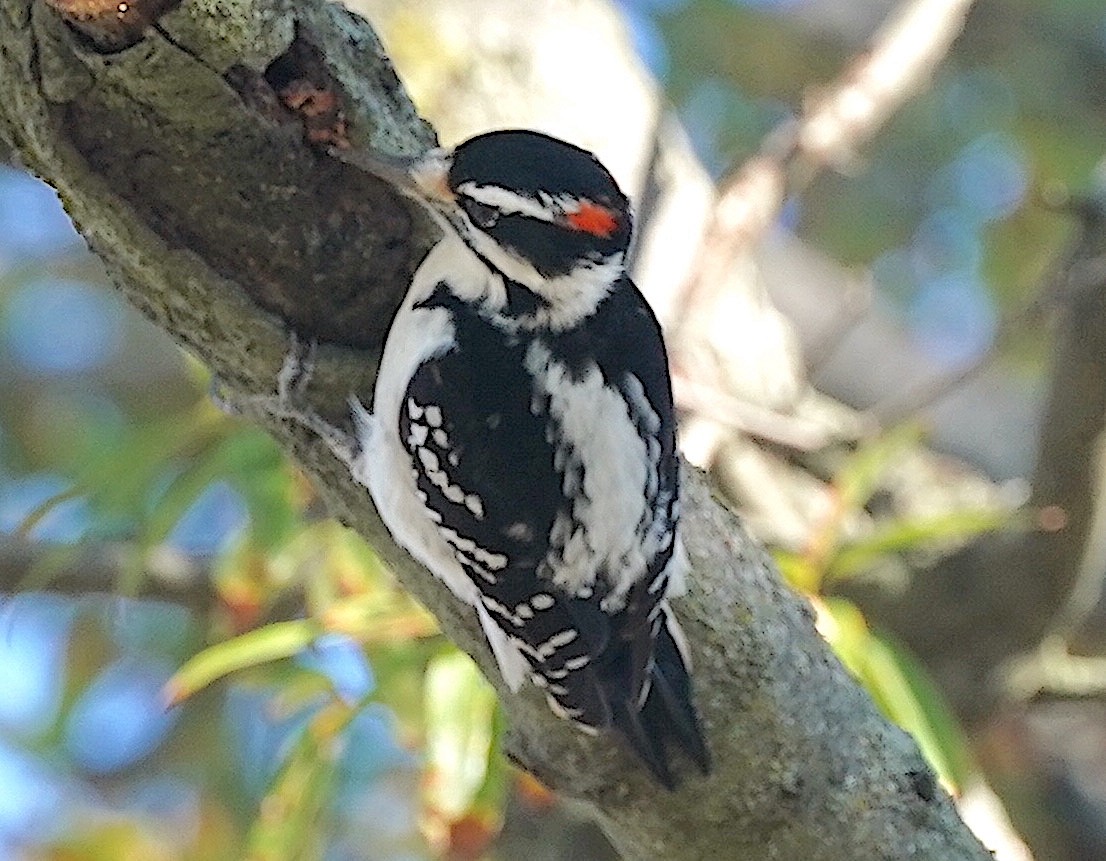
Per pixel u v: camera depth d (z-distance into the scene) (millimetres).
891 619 12367
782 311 19297
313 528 10797
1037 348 16359
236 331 7773
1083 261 11312
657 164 10906
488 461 7812
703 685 7922
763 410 11883
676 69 17234
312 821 10578
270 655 9805
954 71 17578
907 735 8375
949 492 13141
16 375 17859
